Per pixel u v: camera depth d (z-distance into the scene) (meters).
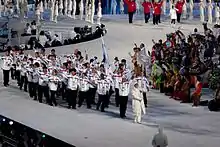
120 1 184.38
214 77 99.19
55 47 133.25
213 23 151.38
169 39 114.69
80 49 129.12
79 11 174.62
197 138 69.44
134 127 74.50
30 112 82.25
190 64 102.69
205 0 158.00
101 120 78.31
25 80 98.25
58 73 90.38
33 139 62.72
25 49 133.00
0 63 118.44
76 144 65.81
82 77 86.00
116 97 86.88
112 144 66.12
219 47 115.50
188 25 147.12
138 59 108.44
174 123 77.06
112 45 131.38
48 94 88.88
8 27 151.12
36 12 157.38
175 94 93.69
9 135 66.38
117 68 95.56
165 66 101.69
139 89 77.62
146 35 138.75
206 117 80.81
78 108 86.31
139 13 177.38
